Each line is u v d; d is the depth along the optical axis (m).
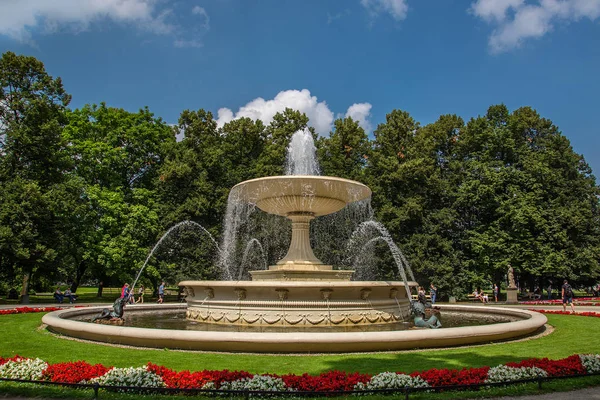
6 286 23.11
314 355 7.22
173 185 27.77
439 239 27.34
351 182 11.73
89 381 5.48
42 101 24.06
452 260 27.45
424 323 9.56
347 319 9.99
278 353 7.37
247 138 30.61
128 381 5.35
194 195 27.42
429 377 5.43
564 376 5.66
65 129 28.06
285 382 5.26
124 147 29.58
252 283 9.96
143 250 26.25
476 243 28.28
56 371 5.64
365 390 5.14
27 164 24.70
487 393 5.27
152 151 30.62
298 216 12.72
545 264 26.28
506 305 22.25
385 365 6.52
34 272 25.45
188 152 27.89
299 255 12.57
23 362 5.98
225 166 29.25
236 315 10.22
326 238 27.89
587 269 28.61
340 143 29.86
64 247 24.64
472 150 31.89
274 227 26.95
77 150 27.80
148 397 5.11
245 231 26.84
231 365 6.49
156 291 30.50
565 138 31.88
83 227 25.94
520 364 6.00
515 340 8.92
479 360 6.90
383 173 28.61
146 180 31.05
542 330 10.47
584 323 11.88
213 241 26.73
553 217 27.73
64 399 5.08
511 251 26.84
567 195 30.36
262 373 6.04
